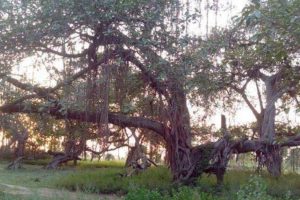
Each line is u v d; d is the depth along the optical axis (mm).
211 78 13305
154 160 21938
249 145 18938
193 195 12461
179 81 13516
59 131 19969
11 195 15156
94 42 13047
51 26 12055
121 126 17047
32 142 35406
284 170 23297
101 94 13984
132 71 13844
